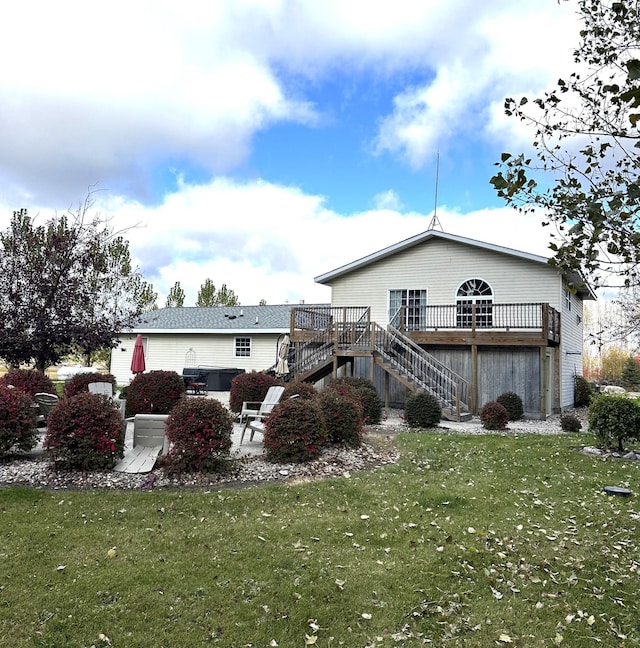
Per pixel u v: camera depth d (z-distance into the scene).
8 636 2.99
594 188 2.70
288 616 3.33
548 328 15.13
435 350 16.77
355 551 4.41
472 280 17.23
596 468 7.86
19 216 12.48
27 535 4.52
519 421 14.56
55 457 6.59
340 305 19.14
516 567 4.17
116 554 4.19
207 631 3.14
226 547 4.39
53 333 11.79
